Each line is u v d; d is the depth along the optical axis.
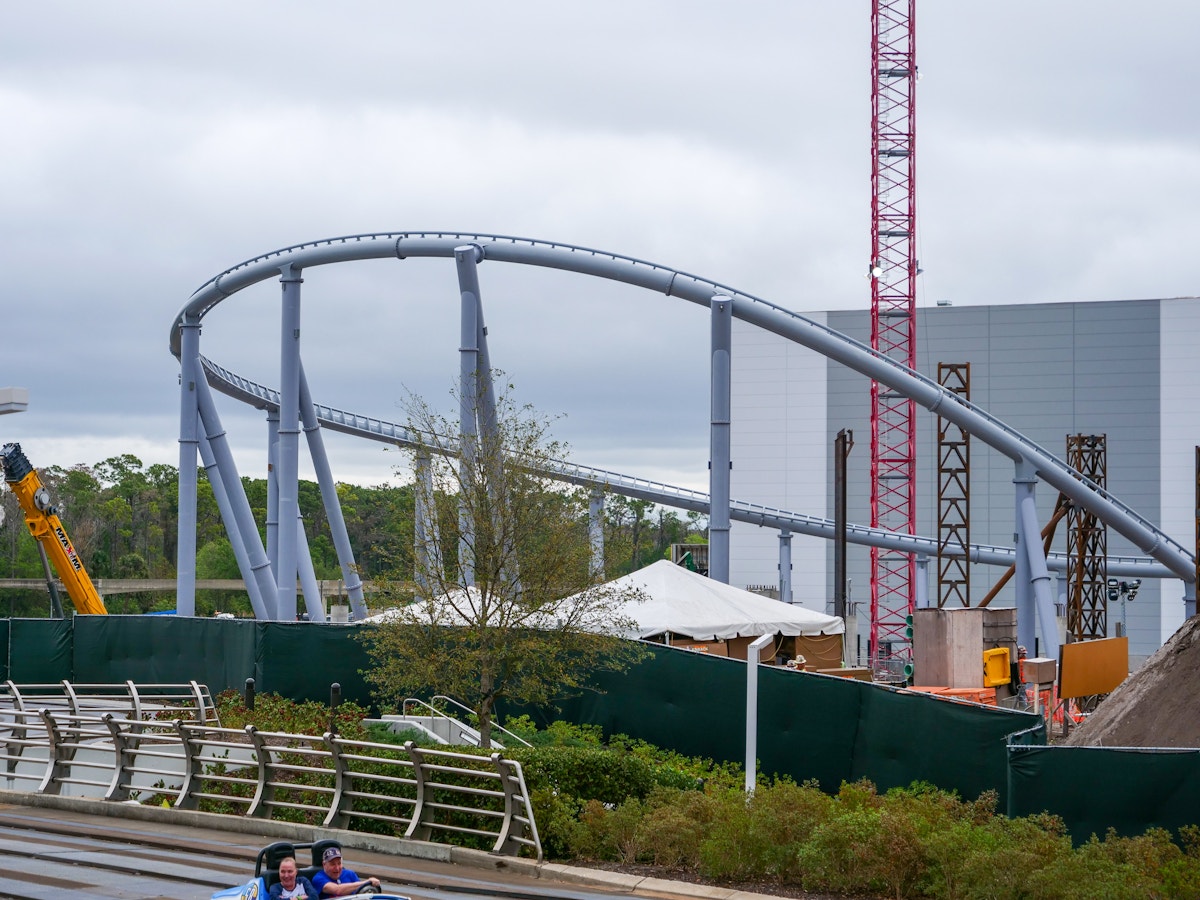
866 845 24.19
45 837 29.19
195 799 31.83
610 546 42.16
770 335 184.00
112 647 57.41
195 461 92.38
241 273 89.31
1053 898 22.39
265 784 30.95
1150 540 99.88
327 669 49.34
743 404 184.75
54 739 35.12
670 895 24.05
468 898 23.30
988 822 27.78
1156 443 171.12
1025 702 66.69
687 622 50.97
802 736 36.75
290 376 87.12
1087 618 106.31
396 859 27.59
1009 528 175.62
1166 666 36.41
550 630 39.03
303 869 18.62
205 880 23.95
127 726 37.47
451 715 47.09
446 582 39.56
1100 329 173.00
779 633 54.84
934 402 88.31
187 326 92.94
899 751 34.59
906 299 151.88
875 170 150.88
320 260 86.69
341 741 29.58
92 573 194.12
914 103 149.38
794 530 137.62
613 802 30.27
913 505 146.62
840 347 85.19
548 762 29.66
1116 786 26.45
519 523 39.03
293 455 86.94
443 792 28.81
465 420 54.09
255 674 50.41
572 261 84.50
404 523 41.06
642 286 84.56
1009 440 91.38
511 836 27.38
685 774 34.97
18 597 179.25
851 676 56.41
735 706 39.03
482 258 85.38
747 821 25.97
